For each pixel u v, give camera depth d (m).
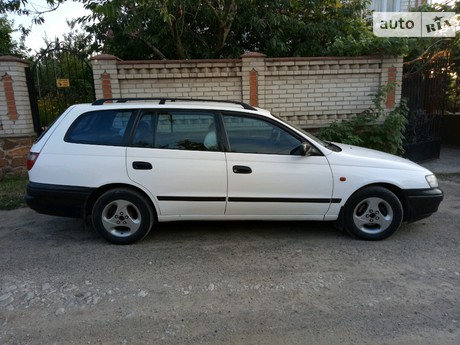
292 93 7.50
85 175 4.00
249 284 3.33
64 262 3.78
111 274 3.52
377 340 2.57
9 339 2.59
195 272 3.55
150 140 4.07
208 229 4.68
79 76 7.98
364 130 7.64
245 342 2.56
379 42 7.39
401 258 3.83
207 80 7.26
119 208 4.11
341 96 7.64
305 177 4.11
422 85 8.52
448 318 2.81
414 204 4.23
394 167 4.22
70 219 5.12
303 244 4.20
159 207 4.11
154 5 6.60
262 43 8.91
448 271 3.55
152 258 3.86
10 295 3.16
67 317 2.85
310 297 3.11
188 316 2.86
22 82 7.02
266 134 4.16
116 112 4.13
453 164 8.45
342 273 3.52
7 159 7.12
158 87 7.17
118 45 8.65
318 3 8.80
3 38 12.84
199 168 4.04
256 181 4.07
